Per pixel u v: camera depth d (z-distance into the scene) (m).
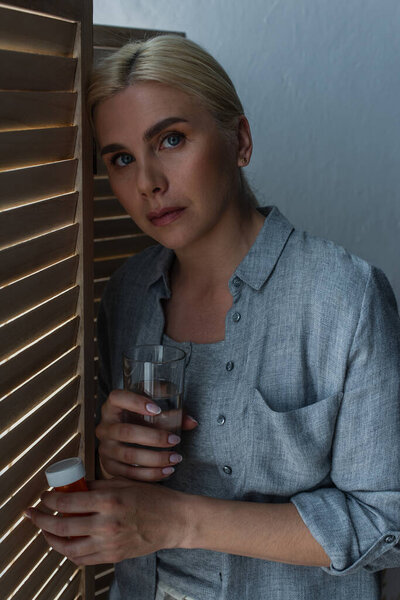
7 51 0.74
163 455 1.00
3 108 0.75
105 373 1.36
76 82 0.95
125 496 0.94
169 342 1.18
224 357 1.10
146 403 0.99
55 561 0.99
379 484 1.03
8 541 0.83
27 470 0.86
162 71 0.96
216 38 1.77
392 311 1.09
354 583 1.13
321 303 1.06
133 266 1.30
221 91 1.03
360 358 1.03
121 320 1.28
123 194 1.07
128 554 0.95
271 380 1.08
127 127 0.99
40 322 0.88
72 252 0.98
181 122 0.99
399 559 1.04
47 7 0.82
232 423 1.07
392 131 1.99
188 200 1.03
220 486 1.11
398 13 1.90
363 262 1.10
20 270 0.82
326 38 1.86
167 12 1.74
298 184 1.93
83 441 1.05
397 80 1.96
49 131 0.86
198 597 1.14
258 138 1.85
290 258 1.11
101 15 1.70
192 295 1.19
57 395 0.94
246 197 1.19
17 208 0.79
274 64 1.83
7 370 0.79
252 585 1.11
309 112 1.90
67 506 0.89
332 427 1.05
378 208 2.04
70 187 0.95
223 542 0.99
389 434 1.03
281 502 1.09
